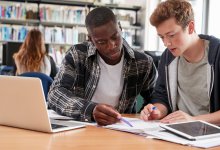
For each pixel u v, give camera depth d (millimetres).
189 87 1663
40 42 3832
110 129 1255
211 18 4863
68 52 1841
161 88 1780
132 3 6336
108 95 1801
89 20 1525
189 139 1059
